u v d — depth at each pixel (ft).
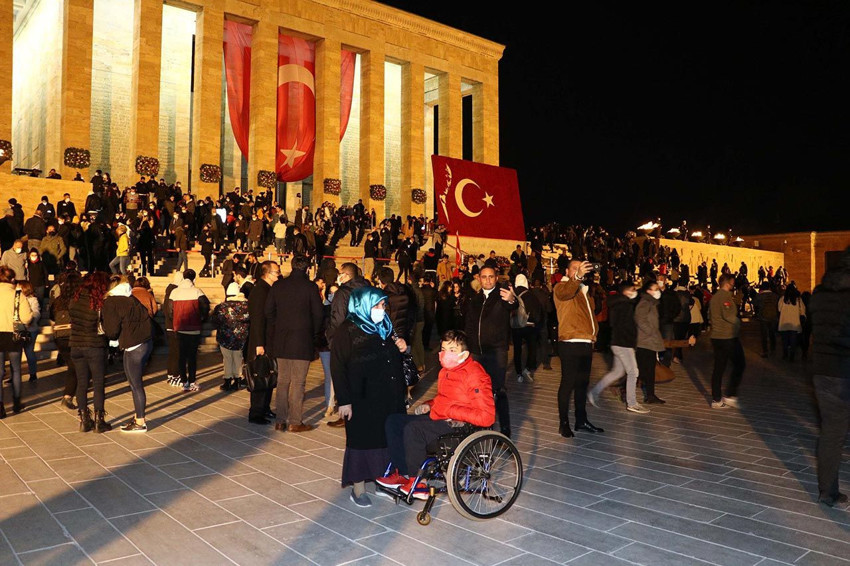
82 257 60.75
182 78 109.60
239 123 106.83
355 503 16.63
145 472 19.43
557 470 19.93
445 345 16.47
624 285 29.68
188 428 25.79
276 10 107.96
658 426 26.66
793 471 19.89
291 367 25.27
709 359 52.03
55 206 73.46
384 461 16.65
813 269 174.60
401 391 17.15
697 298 62.95
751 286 115.44
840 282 16.53
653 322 31.68
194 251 73.36
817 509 16.38
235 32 107.24
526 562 13.09
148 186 78.95
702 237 167.43
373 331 17.06
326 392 28.17
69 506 16.30
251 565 12.89
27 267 49.06
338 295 25.63
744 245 185.68
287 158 111.34
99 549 13.61
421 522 15.17
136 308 24.47
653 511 16.19
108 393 33.99
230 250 74.38
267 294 26.71
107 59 102.73
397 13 121.39
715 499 17.16
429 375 42.42
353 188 131.64
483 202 104.94
